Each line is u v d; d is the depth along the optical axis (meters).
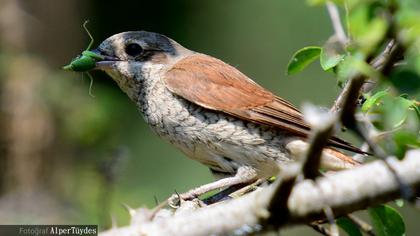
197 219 4.99
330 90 17.94
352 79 4.46
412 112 6.45
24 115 17.22
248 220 4.96
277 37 18.36
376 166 4.91
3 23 18.03
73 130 16.86
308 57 7.68
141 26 18.23
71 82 17.44
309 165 4.62
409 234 17.33
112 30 18.48
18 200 16.12
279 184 4.77
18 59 17.73
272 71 18.31
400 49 4.48
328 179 4.97
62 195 16.33
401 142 5.18
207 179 16.98
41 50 18.16
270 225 4.98
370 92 7.21
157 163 17.12
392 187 4.83
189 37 18.31
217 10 18.44
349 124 4.58
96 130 16.86
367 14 4.45
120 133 17.14
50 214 15.48
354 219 7.23
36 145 16.83
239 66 18.39
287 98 18.17
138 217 5.45
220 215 4.99
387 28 4.37
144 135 17.30
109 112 16.94
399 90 5.21
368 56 4.52
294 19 18.38
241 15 18.48
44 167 17.14
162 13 18.31
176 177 16.89
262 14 18.44
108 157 7.87
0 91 17.45
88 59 9.58
